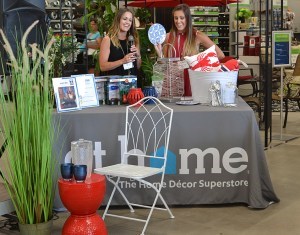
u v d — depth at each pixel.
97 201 3.05
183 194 3.93
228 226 3.56
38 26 4.00
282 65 6.37
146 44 5.41
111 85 4.12
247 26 9.21
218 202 3.95
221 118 3.81
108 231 3.50
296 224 3.59
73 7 5.71
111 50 4.55
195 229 3.52
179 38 4.53
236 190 3.93
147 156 3.70
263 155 3.90
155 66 4.36
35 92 3.00
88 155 3.12
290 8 15.14
